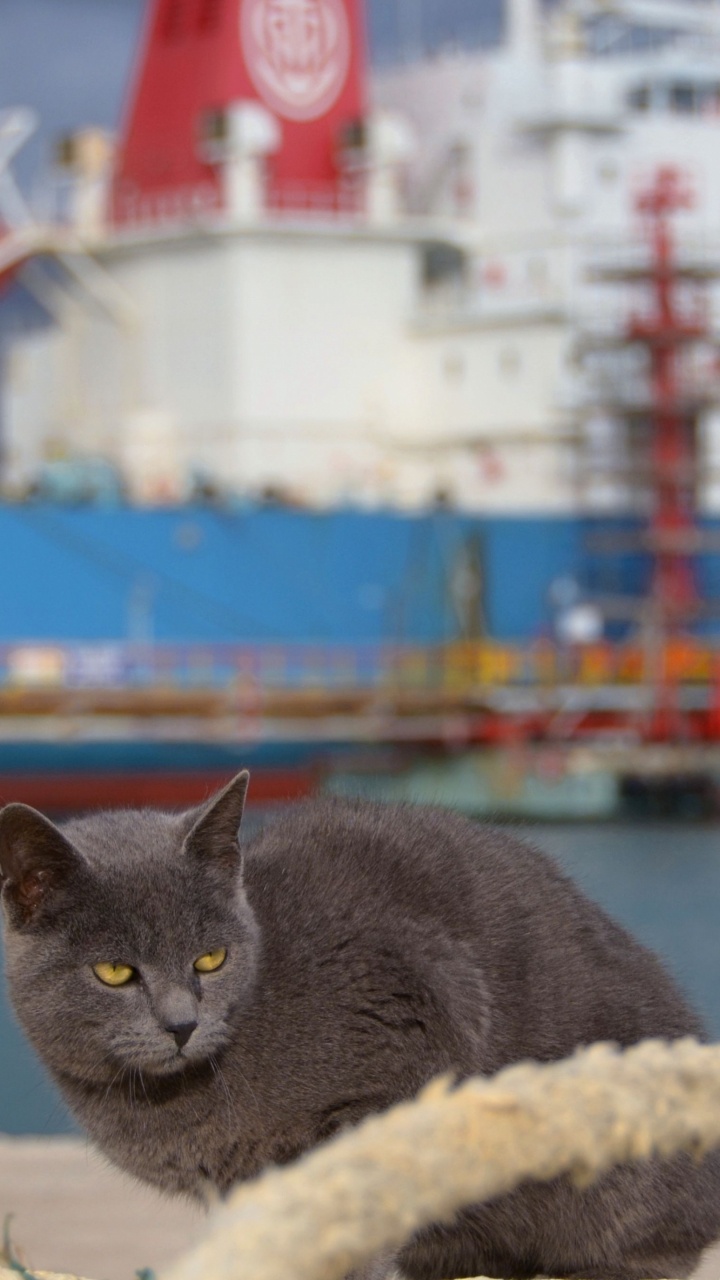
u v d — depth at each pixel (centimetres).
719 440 4453
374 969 385
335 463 4138
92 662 3484
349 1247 107
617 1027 404
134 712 3444
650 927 2239
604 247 4297
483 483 4181
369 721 3562
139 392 4212
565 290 4278
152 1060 382
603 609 3906
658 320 4150
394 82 4644
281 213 4262
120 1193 628
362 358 4181
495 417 4141
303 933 395
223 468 4112
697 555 4050
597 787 3656
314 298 4153
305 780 3616
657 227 4209
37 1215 589
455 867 418
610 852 3164
